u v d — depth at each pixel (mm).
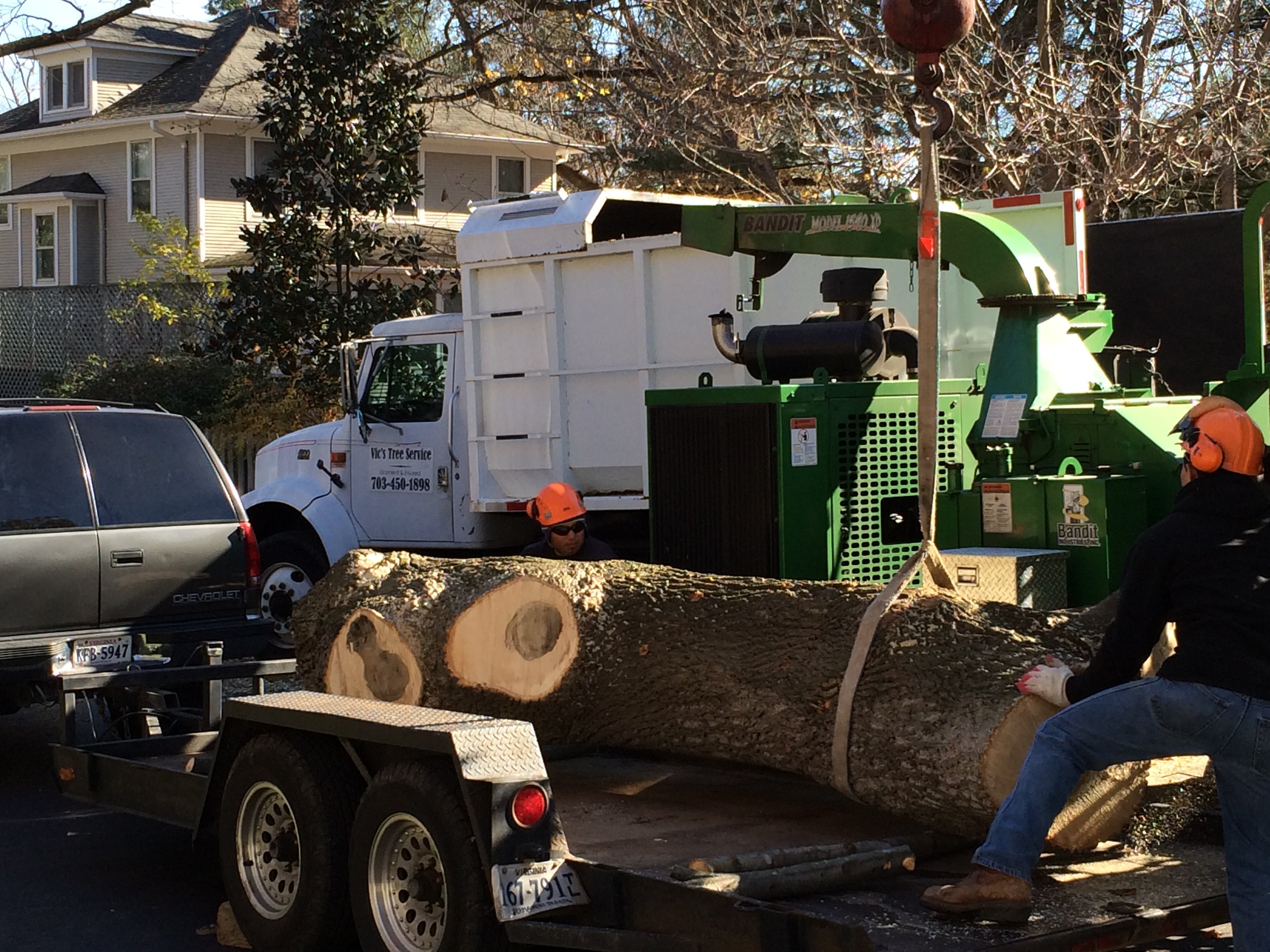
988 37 15594
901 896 4418
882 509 7371
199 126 30031
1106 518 6000
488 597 6148
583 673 5816
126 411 8773
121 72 33156
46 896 6477
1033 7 16625
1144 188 14266
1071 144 14328
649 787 6102
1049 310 6863
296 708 5395
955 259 6891
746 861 4520
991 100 14414
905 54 15773
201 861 7039
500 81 22641
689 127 16906
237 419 20531
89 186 32812
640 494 10031
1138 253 11438
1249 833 4109
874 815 5504
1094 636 4984
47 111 34062
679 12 16562
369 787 5094
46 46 22984
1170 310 11305
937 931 4043
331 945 5289
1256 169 15938
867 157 14797
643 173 19438
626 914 4449
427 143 31359
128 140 32125
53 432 8406
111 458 8555
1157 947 5109
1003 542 6359
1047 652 4727
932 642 4844
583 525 8328
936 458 5676
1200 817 5043
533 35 20016
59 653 8094
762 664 5309
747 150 16625
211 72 31531
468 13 22938
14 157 34812
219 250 30734
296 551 11875
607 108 18766
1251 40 14461
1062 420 6484
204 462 8930
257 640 8828
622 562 6266
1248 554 4074
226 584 8773
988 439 6656
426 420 11352
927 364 4938
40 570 8078
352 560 6910
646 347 9703
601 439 10086
